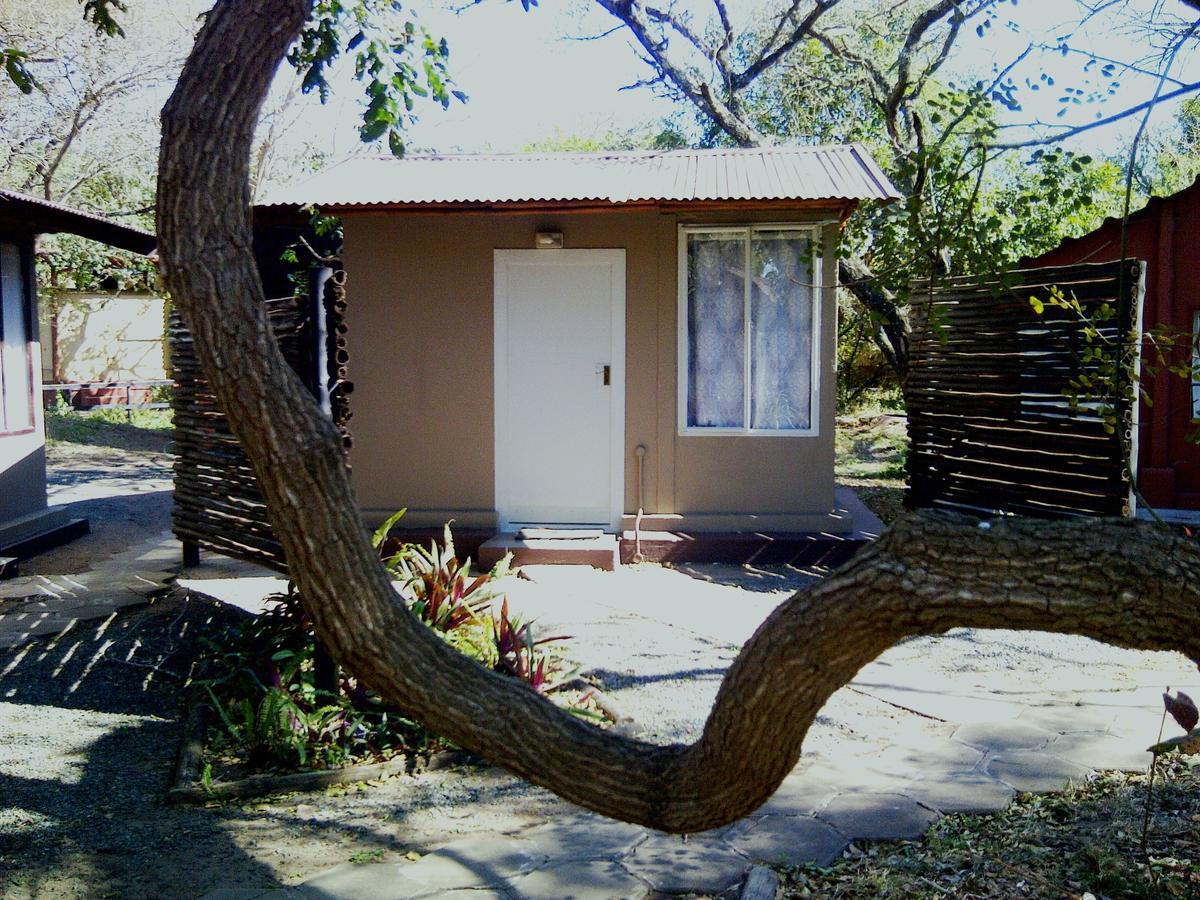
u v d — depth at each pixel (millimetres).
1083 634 2258
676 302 9305
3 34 18516
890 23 16000
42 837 4266
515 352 9477
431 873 3922
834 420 9297
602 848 4113
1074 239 11398
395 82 4609
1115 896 3666
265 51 2605
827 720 5465
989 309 8742
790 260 9258
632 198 8719
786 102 20609
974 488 9062
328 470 2586
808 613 2383
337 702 5305
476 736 2674
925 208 6039
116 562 9289
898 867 3912
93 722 5633
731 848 4082
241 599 7863
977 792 4543
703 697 5828
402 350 9523
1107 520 2318
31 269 10047
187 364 7078
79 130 21344
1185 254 10633
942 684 6027
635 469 9430
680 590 8188
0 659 6637
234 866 4012
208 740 5270
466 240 9430
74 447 17141
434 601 6102
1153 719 5426
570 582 8383
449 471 9570
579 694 5773
